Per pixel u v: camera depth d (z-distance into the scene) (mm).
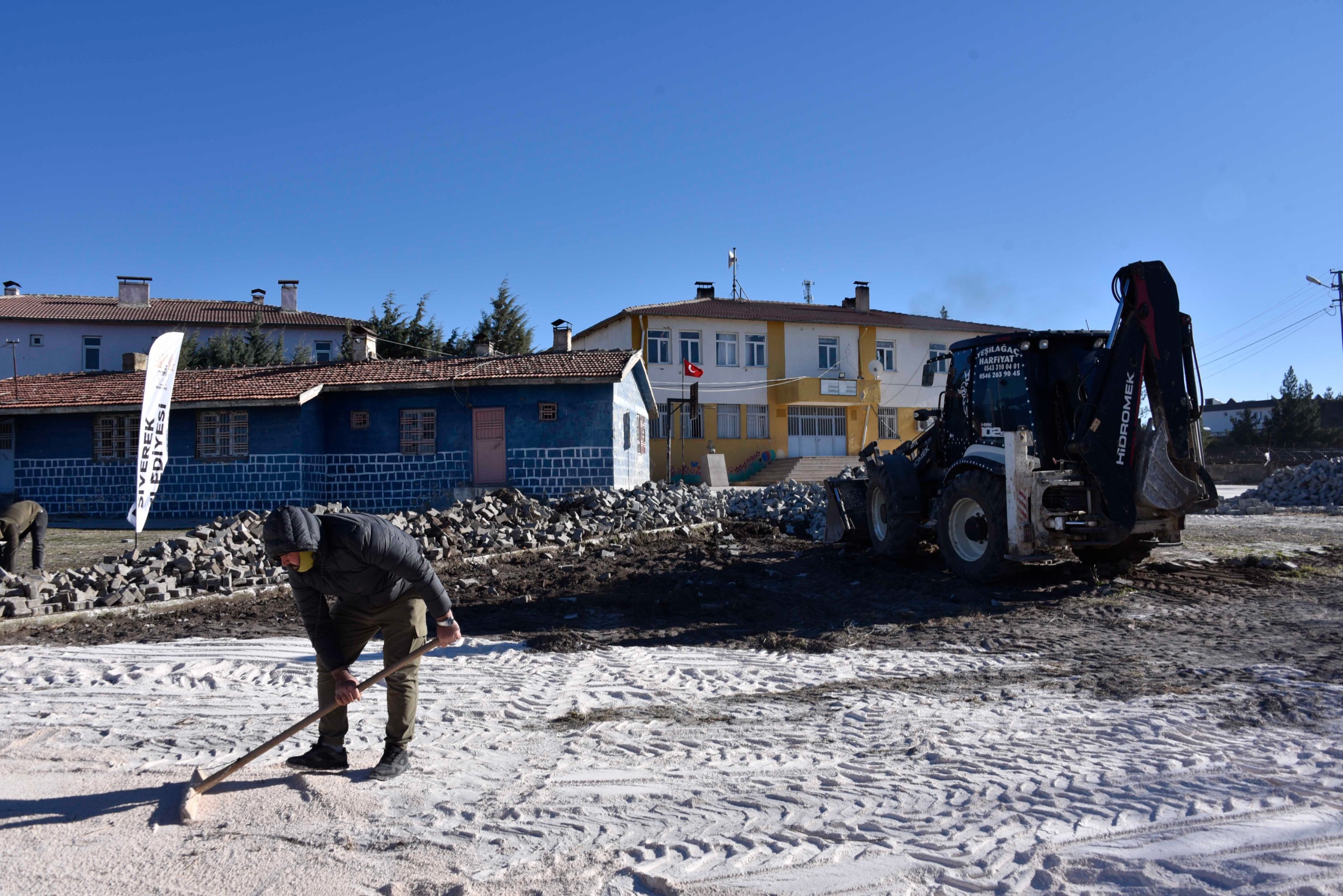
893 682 6156
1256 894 2926
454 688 6156
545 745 4840
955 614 8539
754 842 3451
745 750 4688
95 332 39094
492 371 22141
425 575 4277
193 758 4691
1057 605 8633
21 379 25859
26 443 22766
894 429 39000
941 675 6340
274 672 6727
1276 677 5859
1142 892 2988
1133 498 8719
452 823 3703
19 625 8305
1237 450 52031
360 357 25953
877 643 7469
